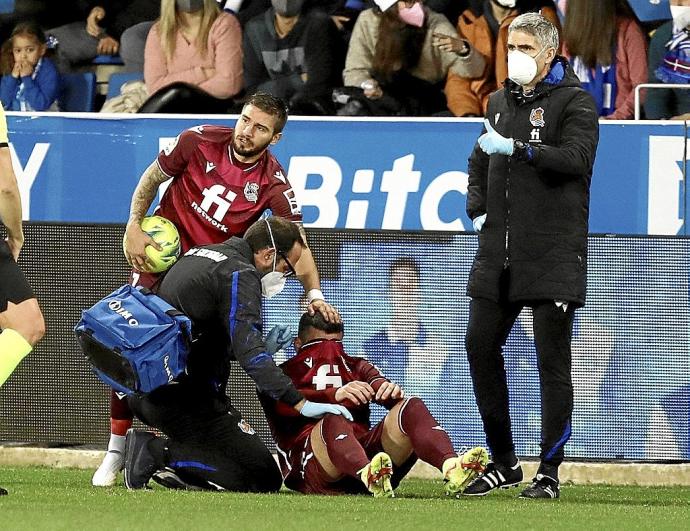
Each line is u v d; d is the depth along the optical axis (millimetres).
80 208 24484
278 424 19078
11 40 33250
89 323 17297
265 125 19844
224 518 14258
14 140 24609
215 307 17969
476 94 31562
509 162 18797
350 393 18266
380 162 24062
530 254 18609
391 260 23969
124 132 24438
